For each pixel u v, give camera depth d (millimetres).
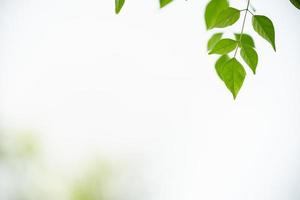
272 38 1097
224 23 1110
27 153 3633
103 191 3797
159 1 1120
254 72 1124
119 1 1084
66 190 3762
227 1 1123
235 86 1130
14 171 3596
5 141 3607
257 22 1100
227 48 1125
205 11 1129
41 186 3666
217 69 1131
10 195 3547
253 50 1121
